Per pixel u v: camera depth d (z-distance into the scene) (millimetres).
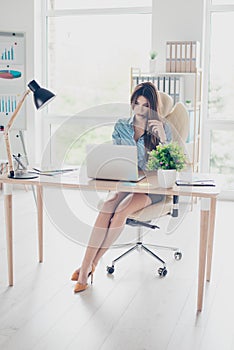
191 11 6070
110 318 3109
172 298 3418
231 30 6164
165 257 4238
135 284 3650
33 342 2809
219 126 6293
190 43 5746
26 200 6164
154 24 6195
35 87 3535
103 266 4012
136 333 2930
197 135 6062
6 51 6594
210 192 3135
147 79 5844
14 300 3336
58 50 6832
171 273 3871
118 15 6574
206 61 6250
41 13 6793
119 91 6688
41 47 6844
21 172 3627
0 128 6719
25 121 6703
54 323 3029
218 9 6145
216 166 6375
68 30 6766
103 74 6723
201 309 3229
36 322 3037
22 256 4195
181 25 6117
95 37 6691
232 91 6242
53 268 3934
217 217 5516
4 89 6664
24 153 6777
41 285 3596
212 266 4043
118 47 6625
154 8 6172
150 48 6512
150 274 3846
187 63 5781
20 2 6625
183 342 2836
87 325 3016
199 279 3203
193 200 6012
